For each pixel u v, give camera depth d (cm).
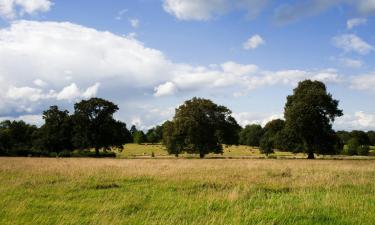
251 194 1420
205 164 3434
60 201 1284
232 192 1387
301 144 6544
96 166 2988
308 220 966
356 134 12912
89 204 1223
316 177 1995
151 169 2616
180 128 7194
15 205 1171
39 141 8781
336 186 1661
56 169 2595
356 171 2580
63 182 1792
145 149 11719
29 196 1374
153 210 1111
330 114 6397
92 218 992
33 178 1959
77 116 8225
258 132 15150
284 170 2612
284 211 1066
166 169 2639
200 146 7281
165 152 10369
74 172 2322
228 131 7450
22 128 11025
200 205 1180
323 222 951
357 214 1034
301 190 1498
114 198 1342
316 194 1428
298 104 6369
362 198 1315
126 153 9975
